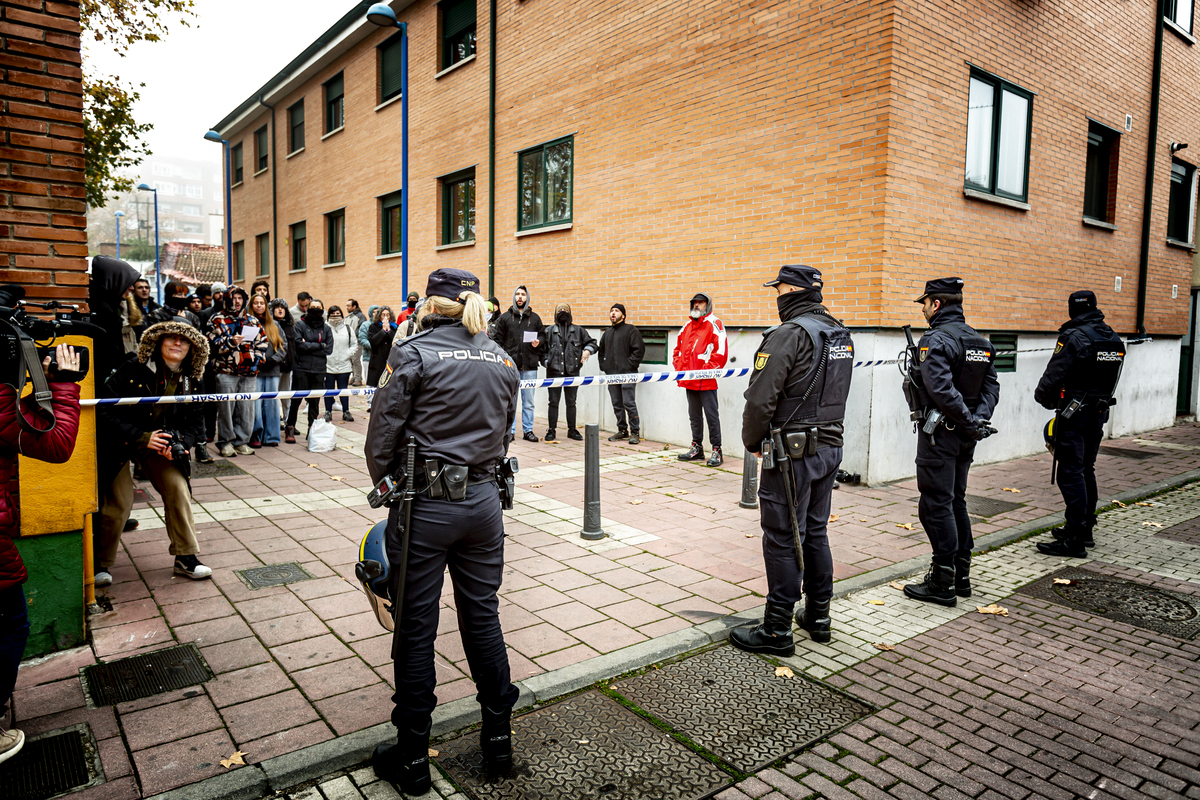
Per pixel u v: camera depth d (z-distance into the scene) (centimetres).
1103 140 1032
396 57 1480
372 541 269
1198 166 1242
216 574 461
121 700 314
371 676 338
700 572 488
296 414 943
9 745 264
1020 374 918
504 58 1183
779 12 786
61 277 379
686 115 894
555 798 259
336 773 272
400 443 261
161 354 419
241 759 271
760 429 373
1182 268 1244
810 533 388
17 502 341
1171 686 350
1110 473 852
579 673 344
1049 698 337
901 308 733
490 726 269
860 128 722
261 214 2152
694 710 321
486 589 273
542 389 1173
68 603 358
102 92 1407
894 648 388
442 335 267
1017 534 591
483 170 1241
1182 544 581
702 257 885
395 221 1520
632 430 951
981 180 818
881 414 739
